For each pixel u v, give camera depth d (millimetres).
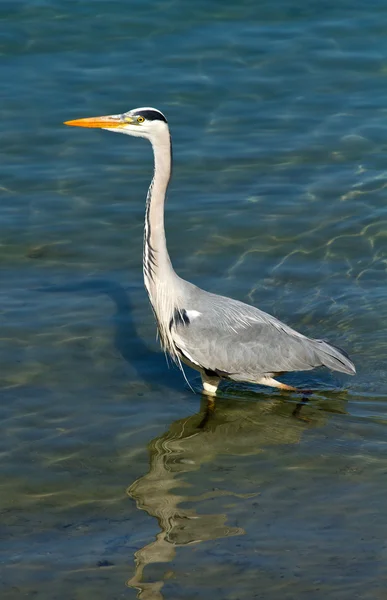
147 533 9797
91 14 21719
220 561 9391
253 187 16875
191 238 15555
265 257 15180
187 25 21562
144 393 12344
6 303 13914
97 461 11023
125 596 8914
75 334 13344
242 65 20281
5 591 8992
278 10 22312
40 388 12266
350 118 18797
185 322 12359
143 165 17469
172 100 19094
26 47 20562
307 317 13852
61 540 9711
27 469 10836
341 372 13000
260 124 18609
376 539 9664
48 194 16562
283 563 9344
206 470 10914
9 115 18500
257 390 12773
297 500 10320
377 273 14875
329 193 16703
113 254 15211
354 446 11336
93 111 18484
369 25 21703
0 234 15508
